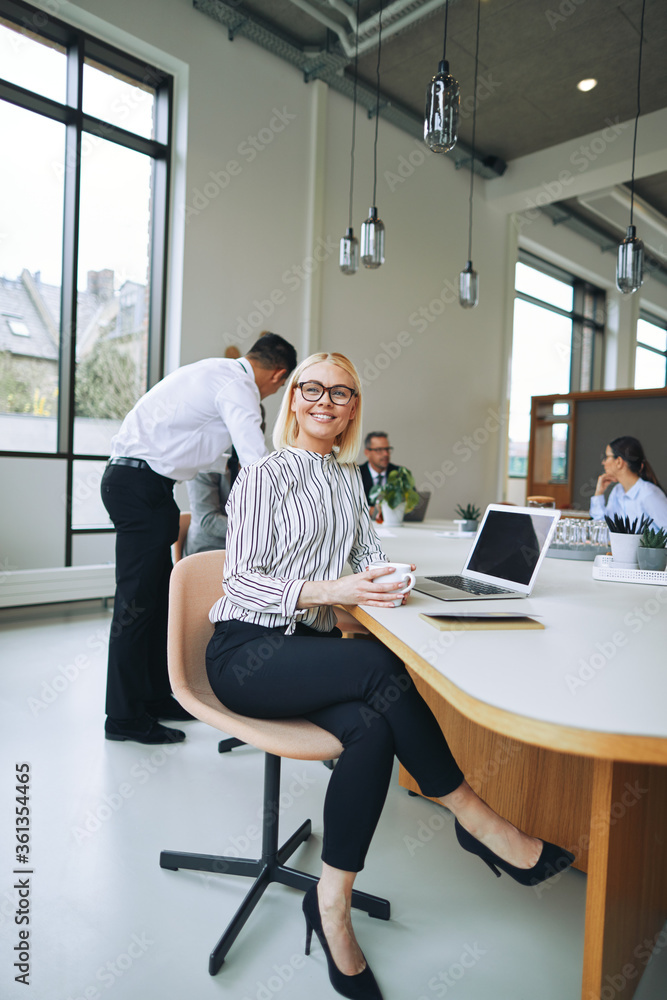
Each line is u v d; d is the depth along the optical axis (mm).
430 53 5164
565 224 8453
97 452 4504
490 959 1288
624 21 4738
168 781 1987
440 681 887
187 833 1696
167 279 4680
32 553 4176
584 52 5113
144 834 1687
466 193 6988
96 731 2342
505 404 7633
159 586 2326
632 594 1557
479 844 1251
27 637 3484
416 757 1188
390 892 1499
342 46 5043
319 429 1483
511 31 4859
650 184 7555
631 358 9844
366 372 6098
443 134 2133
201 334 4750
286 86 5195
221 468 2846
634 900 1146
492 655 985
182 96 4582
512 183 7035
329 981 1210
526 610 1327
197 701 1289
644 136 6016
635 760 687
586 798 1551
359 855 1151
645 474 2645
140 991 1165
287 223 5266
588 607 1381
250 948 1290
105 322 4473
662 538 1745
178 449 2281
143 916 1374
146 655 2305
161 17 4391
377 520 3498
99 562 4492
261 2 4672
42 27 4016
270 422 5285
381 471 4824
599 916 1036
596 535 2281
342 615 1722
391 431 6430
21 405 4164
